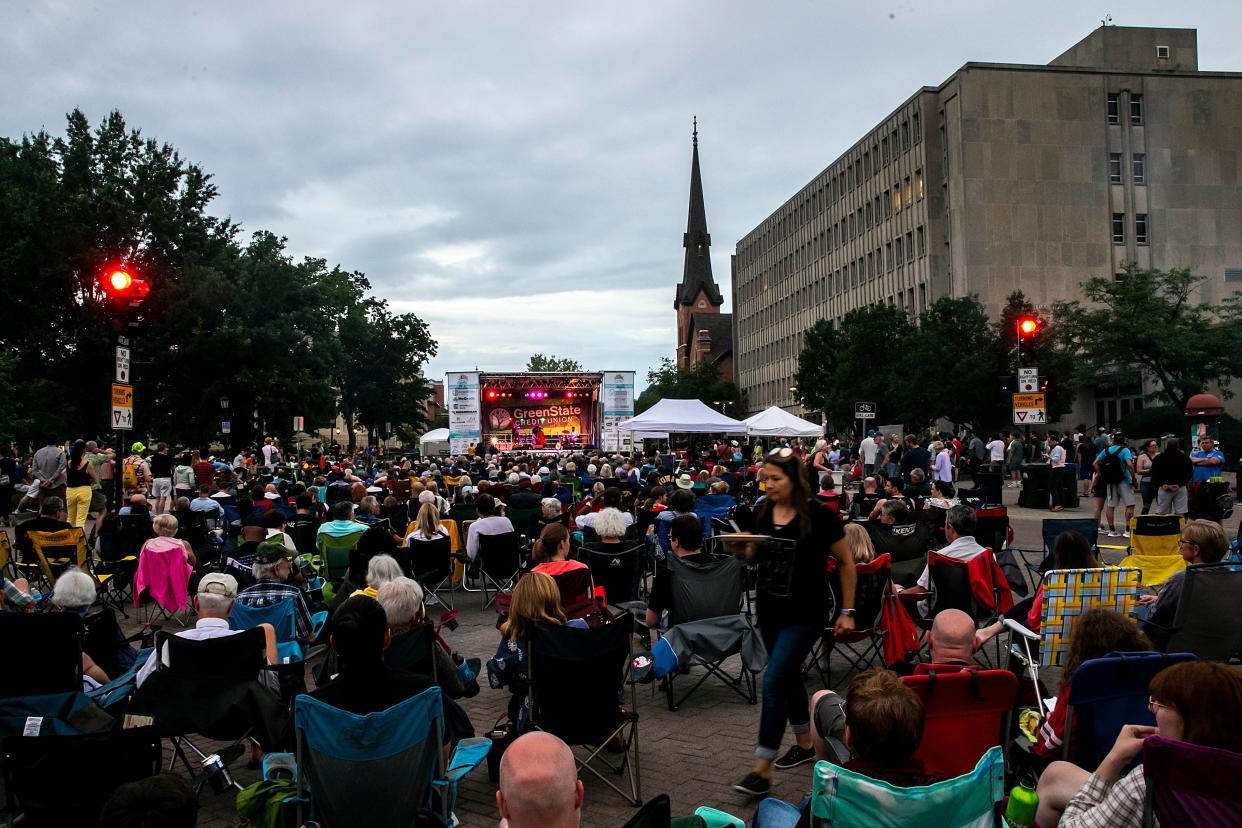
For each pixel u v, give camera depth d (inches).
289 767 190.5
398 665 214.7
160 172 1888.5
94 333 1726.1
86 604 262.5
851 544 302.0
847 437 2130.9
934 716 157.9
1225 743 119.5
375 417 3068.4
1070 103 2284.7
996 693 158.2
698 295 5610.2
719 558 304.8
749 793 221.1
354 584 308.7
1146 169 2324.1
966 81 2257.6
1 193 1790.1
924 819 130.5
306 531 505.7
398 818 165.5
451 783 183.6
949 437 1694.1
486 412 1684.3
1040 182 2268.7
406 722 168.1
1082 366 1673.2
